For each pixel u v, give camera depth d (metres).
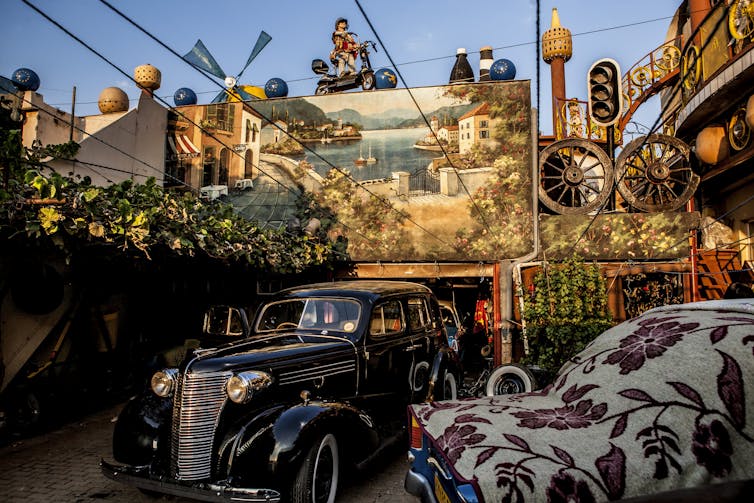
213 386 3.96
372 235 12.08
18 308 6.50
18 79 10.71
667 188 11.86
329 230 12.25
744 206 12.21
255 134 12.82
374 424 4.54
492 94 11.76
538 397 3.25
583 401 2.86
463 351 12.13
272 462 3.62
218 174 12.86
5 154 5.11
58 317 7.09
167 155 13.01
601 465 2.32
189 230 7.11
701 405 2.48
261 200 12.65
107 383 8.01
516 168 11.57
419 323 6.41
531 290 10.68
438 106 12.02
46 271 6.75
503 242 11.51
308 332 5.26
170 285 9.27
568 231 11.41
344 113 12.46
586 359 3.27
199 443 3.86
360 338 5.11
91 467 5.37
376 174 12.19
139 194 6.87
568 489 2.25
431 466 3.04
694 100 10.67
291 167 12.60
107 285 7.92
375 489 4.80
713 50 10.19
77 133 11.88
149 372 7.93
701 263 11.31
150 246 6.54
